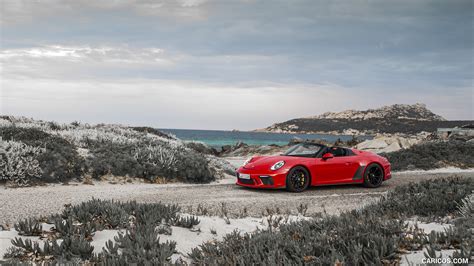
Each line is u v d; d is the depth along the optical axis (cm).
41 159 1231
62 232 510
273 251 400
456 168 1844
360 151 1250
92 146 1561
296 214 758
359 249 384
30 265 403
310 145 1219
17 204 859
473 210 569
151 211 596
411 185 839
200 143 2675
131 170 1348
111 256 430
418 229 475
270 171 1097
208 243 474
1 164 1155
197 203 907
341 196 1031
